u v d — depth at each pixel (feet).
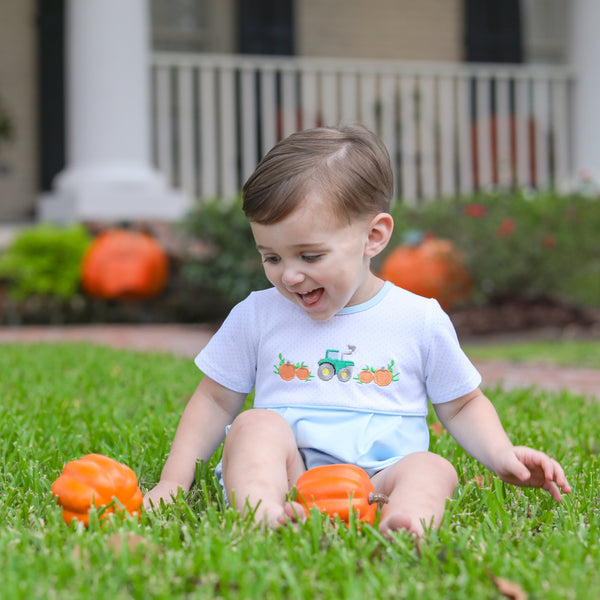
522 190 30.66
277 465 7.48
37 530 7.21
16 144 37.58
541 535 7.28
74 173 30.45
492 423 8.32
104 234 29.37
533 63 42.63
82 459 7.77
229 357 8.77
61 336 25.57
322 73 33.65
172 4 39.14
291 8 37.91
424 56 40.65
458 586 6.00
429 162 35.27
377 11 40.06
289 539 6.70
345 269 7.85
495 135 35.50
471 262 27.86
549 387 17.57
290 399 8.35
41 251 28.84
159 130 32.81
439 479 7.44
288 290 7.95
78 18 29.94
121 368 16.96
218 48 39.11
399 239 28.60
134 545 6.53
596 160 34.27
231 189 33.04
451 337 8.45
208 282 28.81
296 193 7.61
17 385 14.76
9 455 9.87
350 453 8.09
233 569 6.06
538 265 28.91
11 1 37.37
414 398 8.43
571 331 28.53
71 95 30.53
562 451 10.66
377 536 6.75
